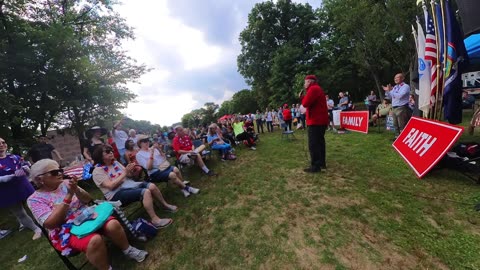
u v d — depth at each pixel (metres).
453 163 3.10
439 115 3.61
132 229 2.57
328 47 25.56
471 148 3.18
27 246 3.20
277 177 4.08
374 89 26.31
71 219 2.26
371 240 2.12
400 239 2.08
